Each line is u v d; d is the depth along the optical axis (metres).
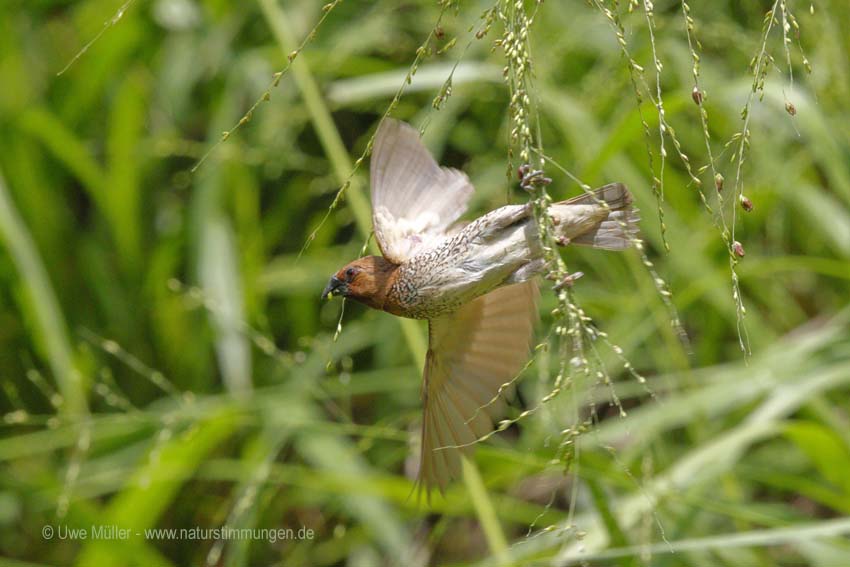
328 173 11.36
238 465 9.80
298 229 11.84
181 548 10.84
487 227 5.34
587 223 4.91
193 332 11.23
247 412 9.76
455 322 6.13
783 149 10.48
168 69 11.66
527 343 6.13
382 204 5.97
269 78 11.44
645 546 6.54
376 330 10.82
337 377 10.45
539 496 10.39
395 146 5.95
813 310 11.01
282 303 11.70
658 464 9.08
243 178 11.38
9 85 11.54
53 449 11.06
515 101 4.46
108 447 10.52
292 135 11.35
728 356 10.67
